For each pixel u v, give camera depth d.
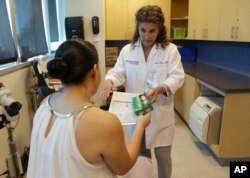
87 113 0.77
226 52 3.61
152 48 1.74
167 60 1.74
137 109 1.30
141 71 1.79
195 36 3.88
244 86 2.45
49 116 0.84
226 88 2.36
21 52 2.57
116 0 4.23
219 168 2.53
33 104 2.67
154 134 1.83
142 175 1.35
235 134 2.48
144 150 1.90
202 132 2.63
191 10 4.01
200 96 3.06
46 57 3.15
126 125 1.18
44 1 3.38
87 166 0.76
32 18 2.91
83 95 0.84
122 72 1.88
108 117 0.77
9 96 1.66
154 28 1.64
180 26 4.65
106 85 1.77
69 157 0.75
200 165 2.58
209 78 2.94
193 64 4.29
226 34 2.98
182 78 1.72
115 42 4.67
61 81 0.83
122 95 1.57
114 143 0.77
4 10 2.21
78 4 3.78
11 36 2.33
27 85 2.59
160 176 2.01
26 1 2.76
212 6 3.31
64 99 0.83
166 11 4.33
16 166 1.87
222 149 2.51
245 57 3.12
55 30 3.92
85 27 3.84
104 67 3.94
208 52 4.22
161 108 1.79
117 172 0.84
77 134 0.75
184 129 3.51
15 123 2.26
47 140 0.80
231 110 2.40
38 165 0.83
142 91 1.81
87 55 0.81
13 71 2.26
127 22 4.30
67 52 0.80
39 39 3.13
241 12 2.66
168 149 1.90
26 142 2.54
